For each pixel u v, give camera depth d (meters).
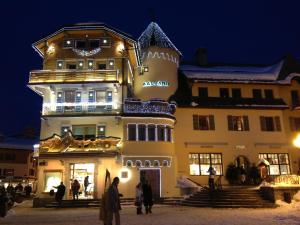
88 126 29.67
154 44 37.22
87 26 31.23
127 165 28.52
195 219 15.55
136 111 29.70
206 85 36.16
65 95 30.22
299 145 34.91
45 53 31.89
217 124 34.41
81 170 28.69
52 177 28.16
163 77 36.19
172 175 29.30
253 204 21.31
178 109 34.31
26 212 21.55
